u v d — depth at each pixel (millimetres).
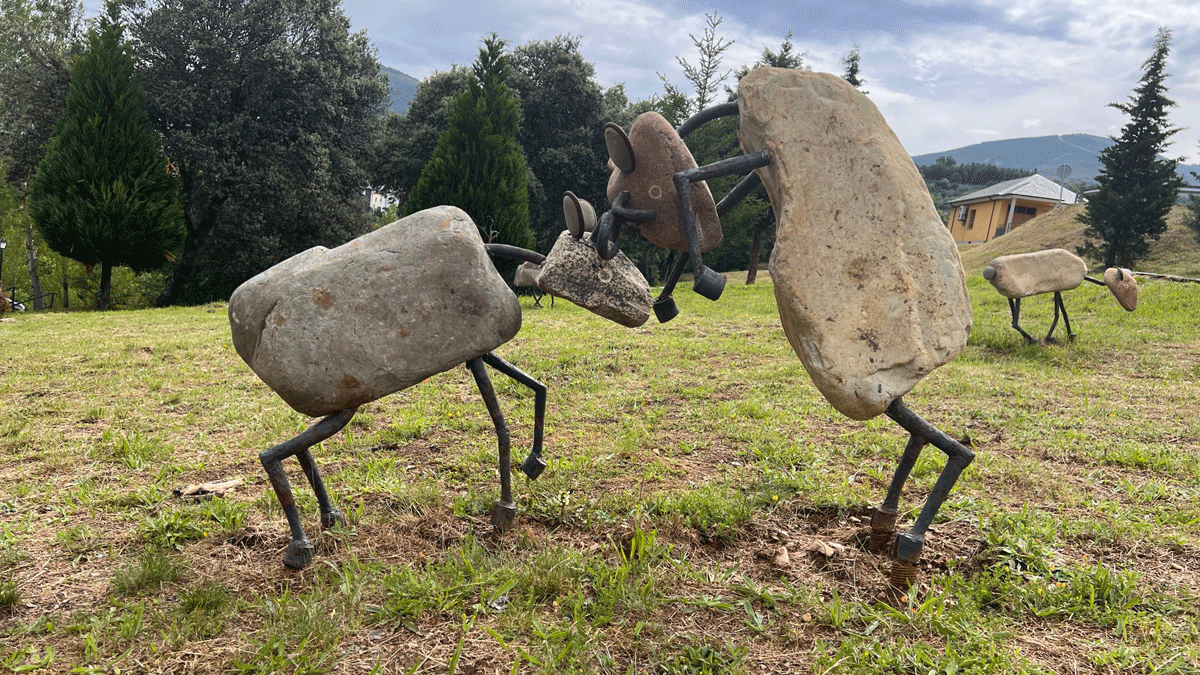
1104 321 11641
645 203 2955
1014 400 6668
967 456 2980
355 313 2873
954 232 48000
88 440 5191
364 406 6180
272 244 24859
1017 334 10188
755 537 3633
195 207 25766
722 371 7879
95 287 29547
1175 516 3869
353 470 4480
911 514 3854
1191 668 2527
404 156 27609
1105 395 6918
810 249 2723
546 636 2625
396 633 2701
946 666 2510
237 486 4234
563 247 3033
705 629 2777
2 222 27797
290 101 24531
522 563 3213
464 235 2963
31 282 30219
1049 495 4207
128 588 2975
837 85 2758
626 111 31859
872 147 2750
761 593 2977
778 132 2729
